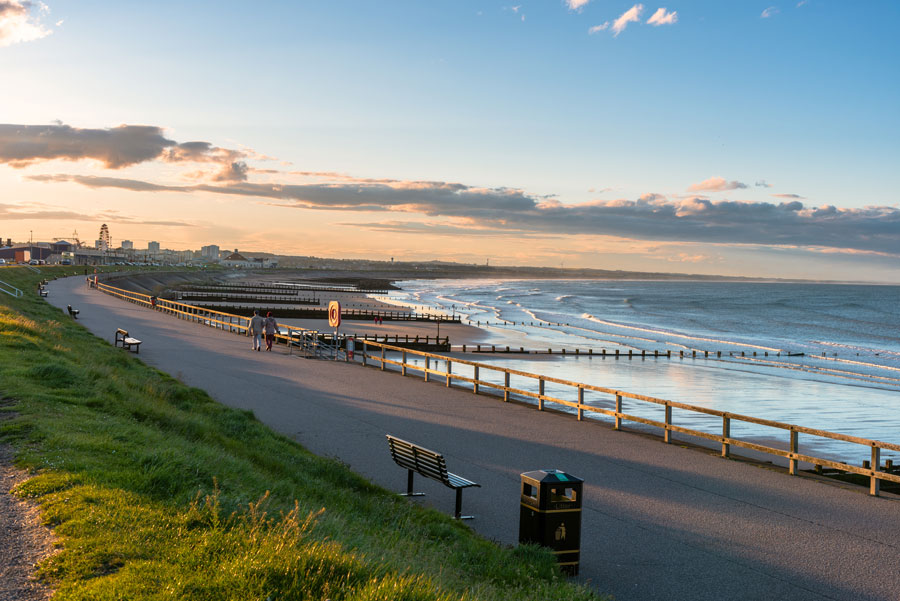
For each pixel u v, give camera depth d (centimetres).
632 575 800
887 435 2441
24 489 744
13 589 521
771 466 1312
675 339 7412
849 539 920
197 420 1348
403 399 1948
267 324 3077
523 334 7312
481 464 1280
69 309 4097
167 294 11031
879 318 12500
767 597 745
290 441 1369
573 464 1291
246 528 658
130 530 633
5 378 1373
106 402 1280
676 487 1155
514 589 687
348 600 521
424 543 803
